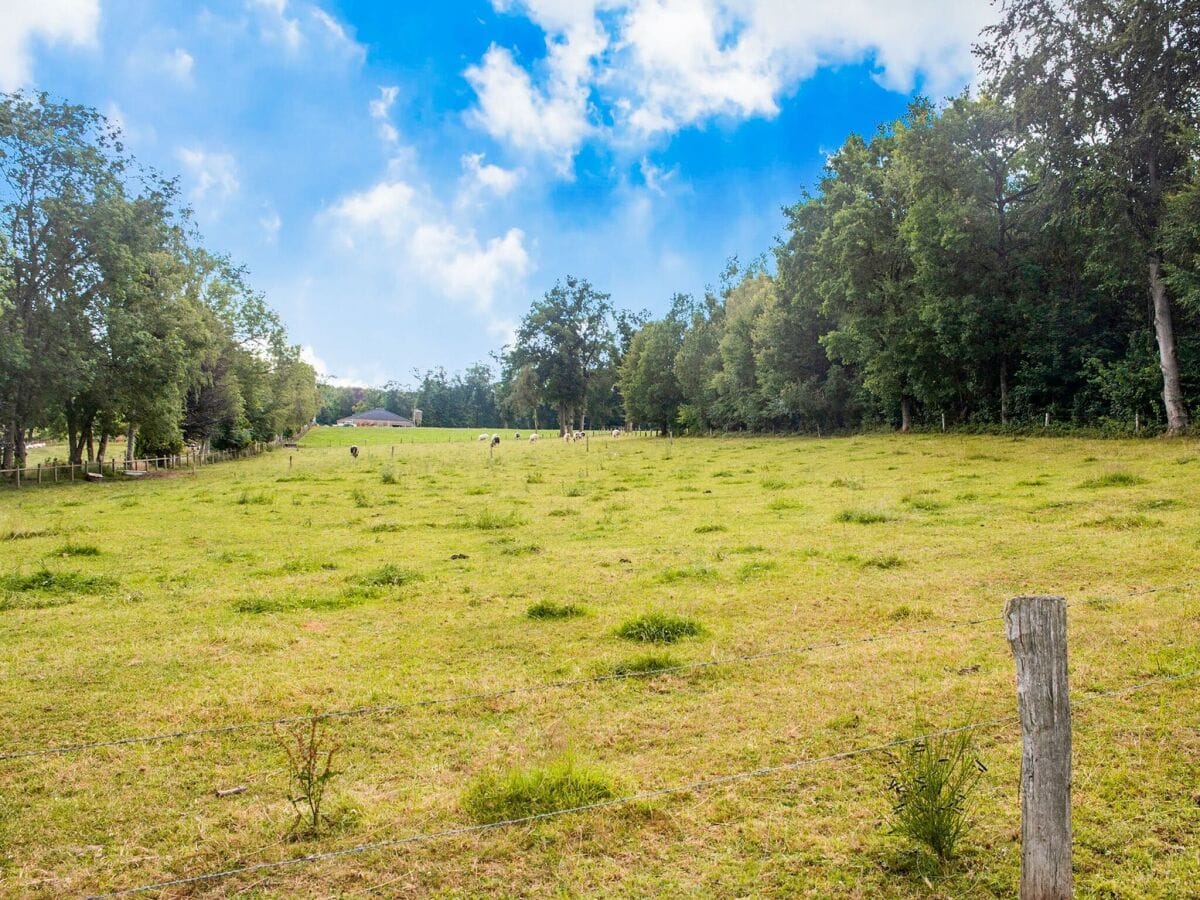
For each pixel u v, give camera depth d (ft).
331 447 309.63
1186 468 71.72
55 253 121.49
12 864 16.25
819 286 169.37
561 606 34.83
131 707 24.95
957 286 138.72
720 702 23.94
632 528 59.36
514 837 16.63
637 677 26.37
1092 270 111.04
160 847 16.78
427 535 59.72
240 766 20.65
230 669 28.53
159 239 136.77
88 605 38.42
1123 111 104.63
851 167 170.19
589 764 19.48
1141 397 111.75
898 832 16.03
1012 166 127.54
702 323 272.10
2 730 23.30
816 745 20.57
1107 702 21.99
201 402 184.14
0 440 135.23
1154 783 17.62
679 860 15.67
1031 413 136.15
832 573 40.37
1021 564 39.68
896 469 93.30
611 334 332.39
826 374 199.62
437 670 28.02
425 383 620.08
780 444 165.58
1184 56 95.81
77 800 18.92
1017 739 20.15
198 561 50.42
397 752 21.29
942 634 29.37
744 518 61.82
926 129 135.23
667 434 300.20
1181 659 24.71
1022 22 106.63
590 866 15.56
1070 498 59.26
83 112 123.75
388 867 15.78
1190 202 88.89
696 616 33.58
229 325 201.05
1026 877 12.46
